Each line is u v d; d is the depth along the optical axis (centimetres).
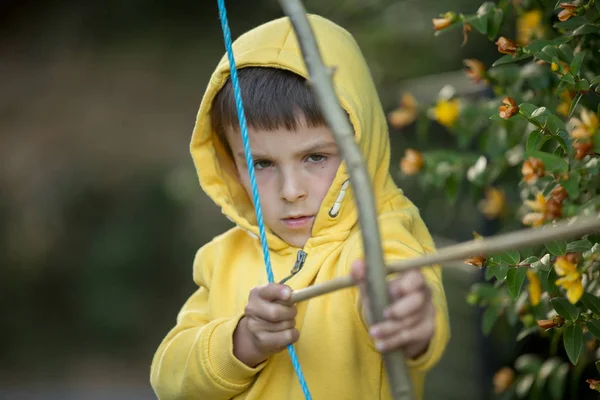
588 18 298
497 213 386
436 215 569
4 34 1255
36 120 1155
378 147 284
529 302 327
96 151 1119
